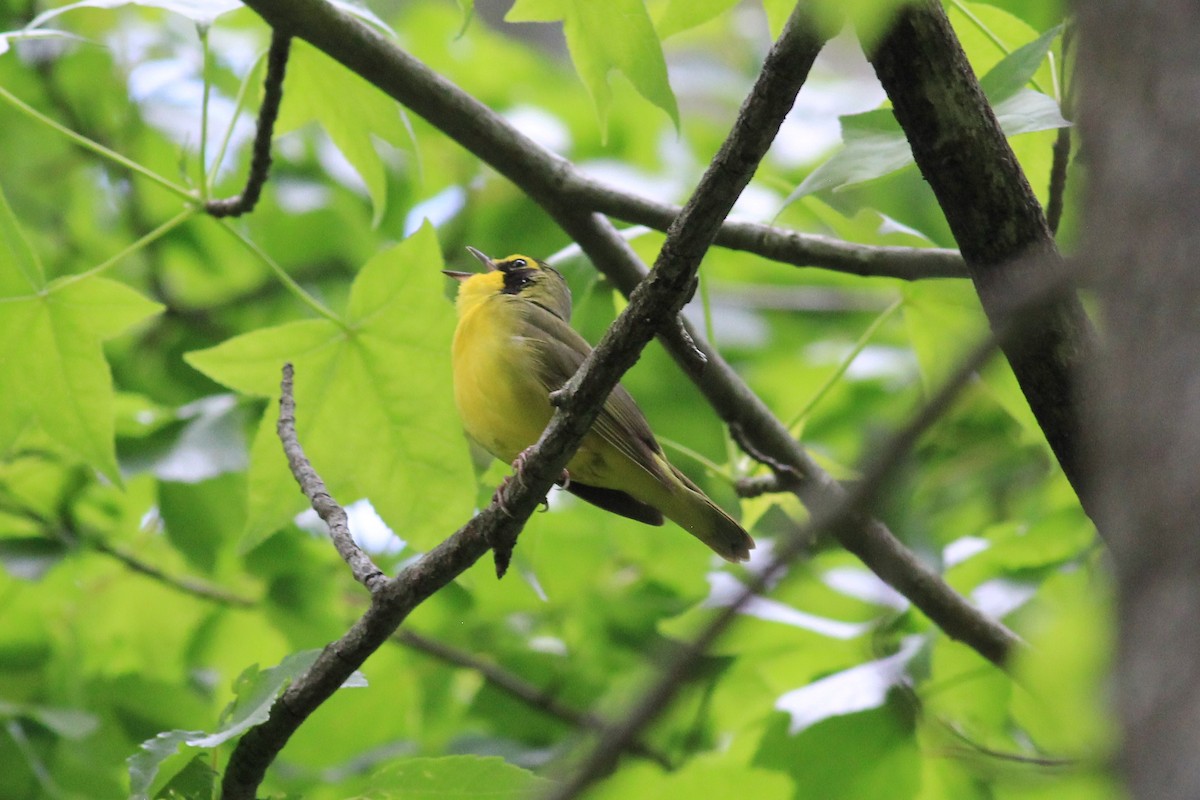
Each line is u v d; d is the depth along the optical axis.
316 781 12.59
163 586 14.01
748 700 12.06
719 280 17.78
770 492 10.33
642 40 8.74
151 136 17.34
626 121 19.17
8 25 16.80
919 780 10.11
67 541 12.62
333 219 17.67
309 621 13.42
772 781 10.25
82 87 17.53
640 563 14.25
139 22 17.56
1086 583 10.49
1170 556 2.58
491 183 17.58
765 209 16.17
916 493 12.58
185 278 18.31
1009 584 11.30
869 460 3.68
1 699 12.87
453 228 17.47
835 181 7.49
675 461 16.64
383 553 13.53
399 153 17.36
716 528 10.40
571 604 14.05
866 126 7.62
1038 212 6.47
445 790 7.71
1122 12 2.91
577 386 7.02
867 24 5.16
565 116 19.30
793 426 10.74
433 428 9.88
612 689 12.59
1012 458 13.20
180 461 12.16
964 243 6.61
